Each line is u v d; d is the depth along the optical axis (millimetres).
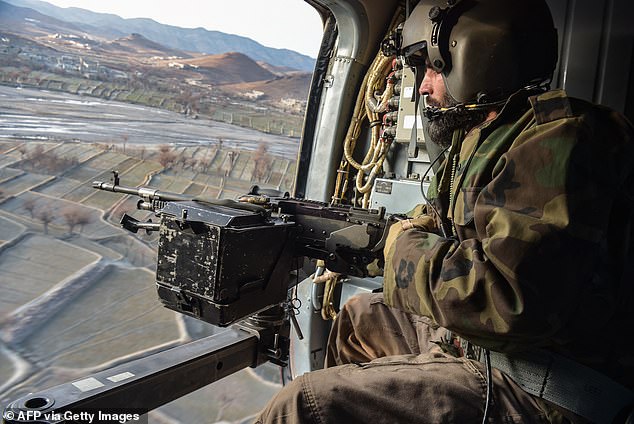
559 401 1002
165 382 1304
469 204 1064
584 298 954
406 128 2271
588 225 912
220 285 1229
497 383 1072
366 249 1419
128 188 1604
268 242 1372
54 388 1155
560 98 1004
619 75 1738
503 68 1187
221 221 1230
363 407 1036
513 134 1074
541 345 988
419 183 2182
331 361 1706
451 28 1219
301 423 1022
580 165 936
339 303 2516
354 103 2561
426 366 1134
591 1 1744
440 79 1299
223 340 1552
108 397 1165
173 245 1306
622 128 1019
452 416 1022
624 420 977
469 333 992
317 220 1509
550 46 1234
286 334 1818
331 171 2609
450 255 1036
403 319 1587
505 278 930
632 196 1021
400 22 2465
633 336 1012
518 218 922
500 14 1177
